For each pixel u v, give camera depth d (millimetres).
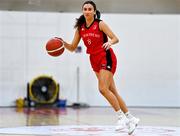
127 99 22156
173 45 22312
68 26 22125
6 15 21719
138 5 22047
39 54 21984
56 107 21312
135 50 22203
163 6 22125
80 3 21938
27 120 14008
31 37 21938
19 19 21828
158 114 17000
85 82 22109
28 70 21891
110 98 9773
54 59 22016
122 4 21938
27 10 21891
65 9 22016
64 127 11680
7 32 21734
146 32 22328
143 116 15922
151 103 22203
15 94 21719
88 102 22094
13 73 21750
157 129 11305
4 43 21719
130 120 9961
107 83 9828
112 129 11180
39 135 9734
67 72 22078
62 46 10117
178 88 22172
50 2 21797
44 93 21109
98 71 10070
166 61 22281
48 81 21109
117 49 22094
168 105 22188
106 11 22031
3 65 21688
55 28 22094
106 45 9625
